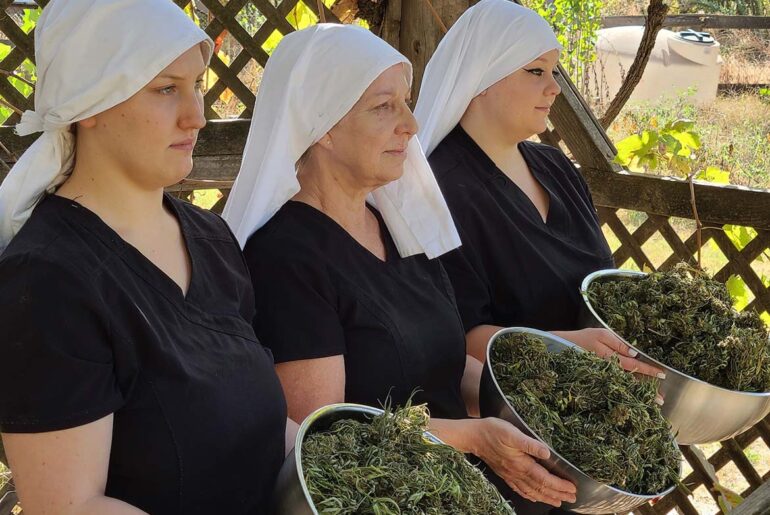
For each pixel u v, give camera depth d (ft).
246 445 5.22
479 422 6.34
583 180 9.28
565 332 7.69
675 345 7.69
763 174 26.61
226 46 20.13
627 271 8.59
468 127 8.43
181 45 4.80
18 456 4.50
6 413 4.45
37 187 4.90
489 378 6.68
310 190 6.82
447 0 10.11
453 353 7.06
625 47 34.42
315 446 5.09
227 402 5.11
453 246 7.28
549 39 8.08
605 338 7.58
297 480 4.69
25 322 4.43
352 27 6.59
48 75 4.78
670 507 11.19
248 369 5.33
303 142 6.58
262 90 6.61
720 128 31.45
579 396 6.70
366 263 6.76
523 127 8.23
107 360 4.66
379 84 6.48
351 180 6.75
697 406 7.29
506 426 6.20
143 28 4.74
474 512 5.05
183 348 5.01
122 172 4.97
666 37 34.86
